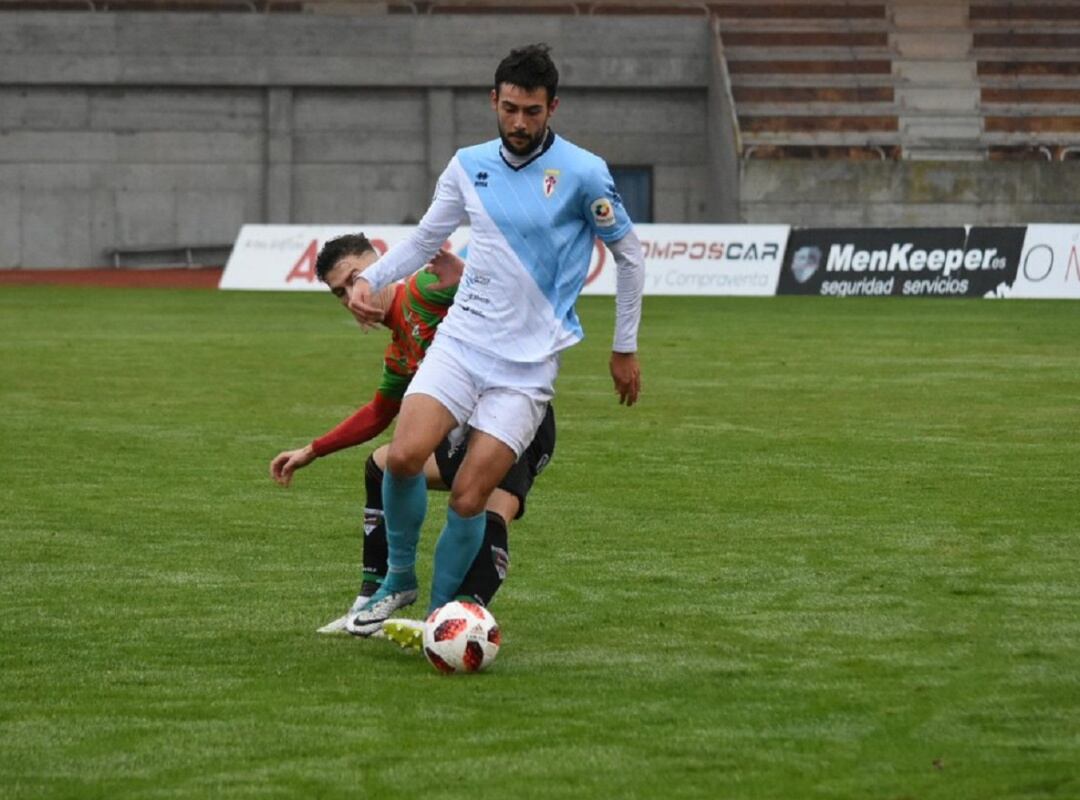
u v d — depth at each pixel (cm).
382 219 11800
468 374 1534
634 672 1471
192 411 3647
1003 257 8475
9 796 1123
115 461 2881
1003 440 3194
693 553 2070
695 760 1197
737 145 10956
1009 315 7169
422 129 11750
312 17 11556
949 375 4553
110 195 11675
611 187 1530
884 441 3181
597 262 8950
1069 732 1268
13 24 11431
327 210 11781
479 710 1341
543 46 1512
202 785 1145
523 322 1534
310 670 1484
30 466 2823
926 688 1407
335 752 1223
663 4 12012
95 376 4409
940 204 10944
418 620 1673
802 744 1238
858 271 8675
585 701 1370
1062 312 7375
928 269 8562
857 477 2719
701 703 1361
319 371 4575
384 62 11594
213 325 6438
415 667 1501
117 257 11700
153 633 1638
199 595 1827
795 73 11731
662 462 2898
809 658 1523
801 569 1964
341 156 11744
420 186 11788
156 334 5944
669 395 4038
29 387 4125
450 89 11681
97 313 7169
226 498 2500
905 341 5769
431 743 1245
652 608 1753
